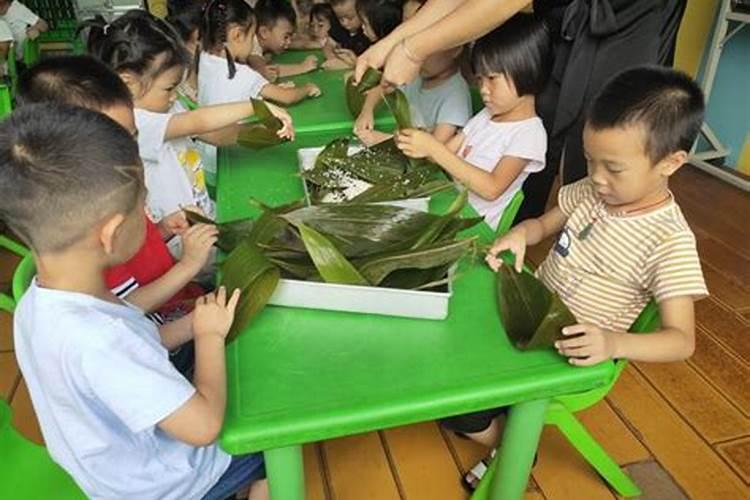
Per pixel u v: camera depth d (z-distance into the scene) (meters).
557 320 0.79
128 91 1.09
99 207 0.66
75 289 0.71
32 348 0.71
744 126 2.98
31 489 0.87
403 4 1.80
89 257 0.69
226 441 0.66
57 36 3.73
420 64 1.34
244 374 0.74
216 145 1.49
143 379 0.67
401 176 1.26
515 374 0.74
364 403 0.69
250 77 1.85
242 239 1.01
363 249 0.91
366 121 1.55
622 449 1.46
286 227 0.94
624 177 0.95
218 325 0.77
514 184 1.43
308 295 0.84
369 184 1.22
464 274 0.95
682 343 0.86
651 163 0.93
